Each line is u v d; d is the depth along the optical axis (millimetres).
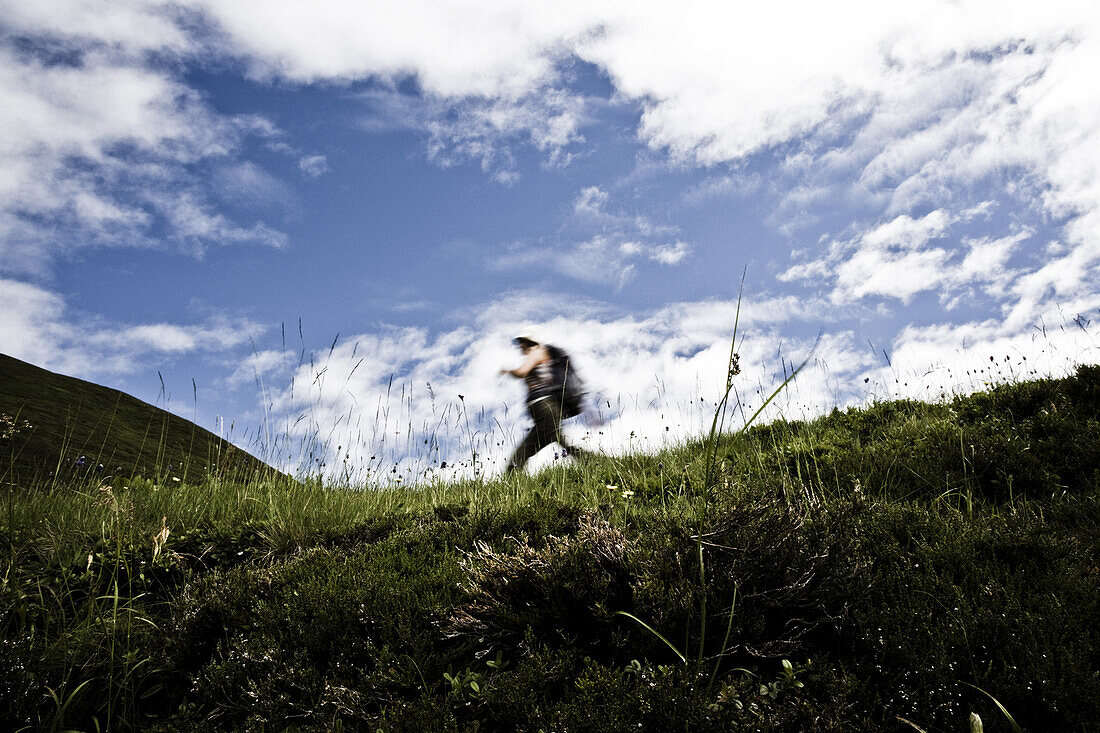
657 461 7023
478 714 2340
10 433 5820
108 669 3020
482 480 7059
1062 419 4867
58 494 5473
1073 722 1987
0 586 3467
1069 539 3205
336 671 2697
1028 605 2578
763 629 2527
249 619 3270
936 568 3006
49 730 2564
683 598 2586
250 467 7754
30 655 2930
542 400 7918
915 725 1937
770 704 2160
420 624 2977
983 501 4051
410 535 4336
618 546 3117
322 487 6719
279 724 2516
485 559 3273
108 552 4270
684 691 2154
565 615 2760
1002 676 2186
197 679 2828
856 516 3600
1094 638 2338
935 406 6676
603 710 2125
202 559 4664
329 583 3367
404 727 2230
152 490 5883
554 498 4902
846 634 2525
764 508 3186
